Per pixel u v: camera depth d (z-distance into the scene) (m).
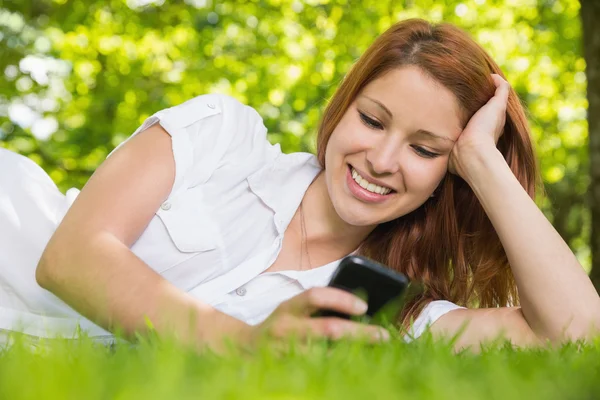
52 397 1.05
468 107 2.89
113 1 11.02
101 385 1.10
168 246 2.69
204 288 2.73
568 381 1.36
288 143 11.34
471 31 11.61
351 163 2.78
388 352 1.55
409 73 2.71
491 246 3.19
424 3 11.41
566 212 15.08
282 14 11.48
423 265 3.15
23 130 11.05
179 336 1.83
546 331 2.69
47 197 2.97
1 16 10.91
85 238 2.23
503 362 1.53
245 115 2.94
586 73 7.75
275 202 2.87
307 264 2.96
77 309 2.15
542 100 12.82
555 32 12.05
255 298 2.79
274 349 1.54
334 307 1.60
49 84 11.12
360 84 2.76
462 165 2.90
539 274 2.71
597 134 7.64
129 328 2.02
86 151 11.28
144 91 11.34
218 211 2.76
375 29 11.43
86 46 10.95
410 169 2.76
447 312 2.88
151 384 1.09
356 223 2.83
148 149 2.62
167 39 11.27
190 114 2.76
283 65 11.42
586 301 2.68
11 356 1.45
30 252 2.79
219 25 11.52
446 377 1.25
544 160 13.20
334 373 1.24
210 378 1.18
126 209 2.45
